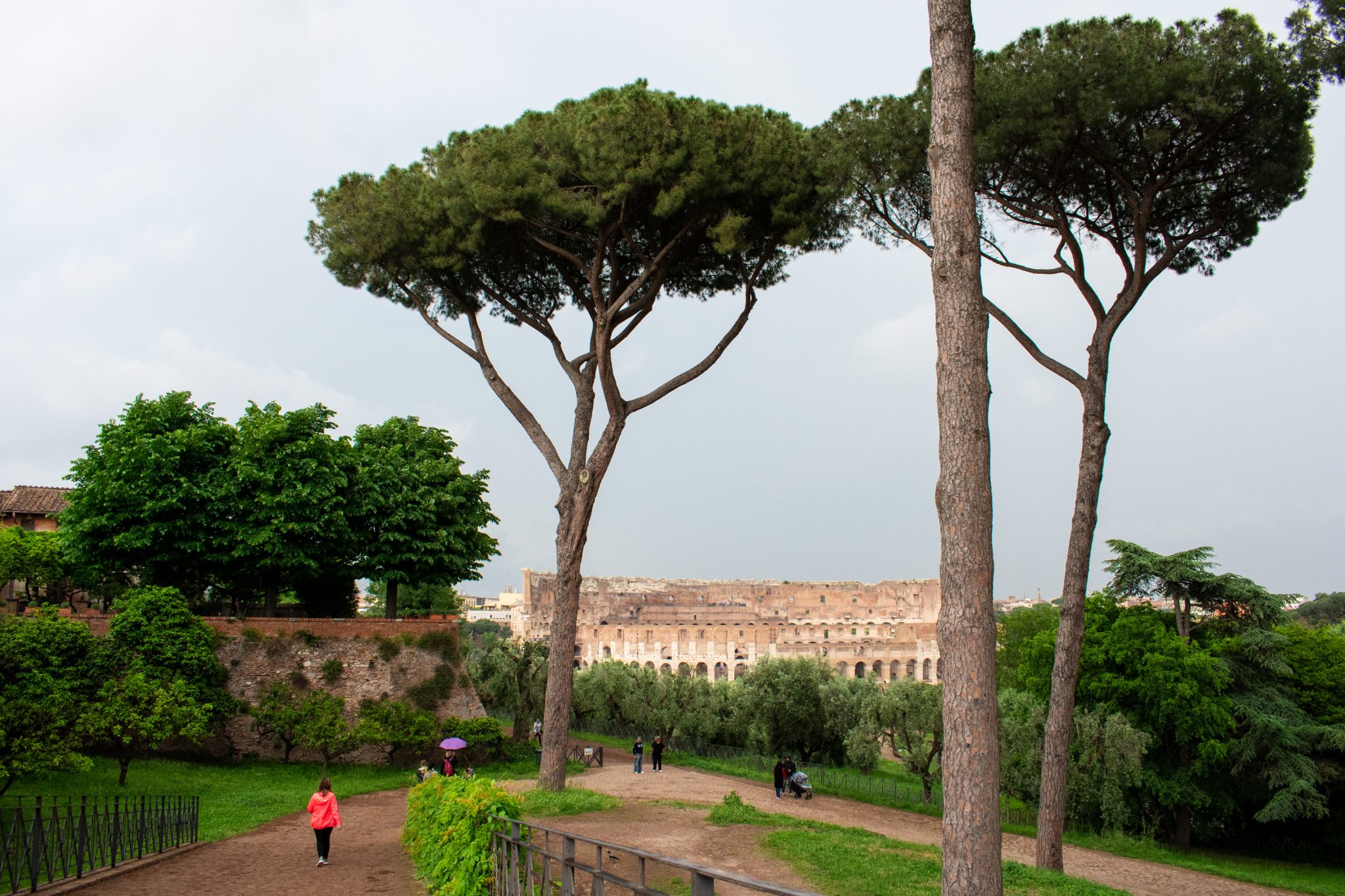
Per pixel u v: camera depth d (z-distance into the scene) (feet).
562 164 78.28
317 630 127.34
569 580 82.33
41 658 100.58
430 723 122.11
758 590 465.06
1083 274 73.10
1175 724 110.42
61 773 90.53
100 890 49.11
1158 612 123.95
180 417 128.98
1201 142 66.85
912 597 460.96
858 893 48.11
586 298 92.32
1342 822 116.16
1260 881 87.86
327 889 51.26
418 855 55.88
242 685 121.08
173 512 121.70
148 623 110.11
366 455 142.20
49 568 138.00
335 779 111.04
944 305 37.58
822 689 157.38
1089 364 71.97
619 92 78.59
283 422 129.49
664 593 449.06
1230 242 75.20
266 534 122.42
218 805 89.51
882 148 73.87
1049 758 69.36
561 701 81.35
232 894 49.55
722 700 178.91
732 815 74.49
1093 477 70.54
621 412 83.66
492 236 84.79
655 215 79.25
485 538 152.05
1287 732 110.01
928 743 133.80
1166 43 65.51
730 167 76.43
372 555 136.77
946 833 34.24
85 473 122.72
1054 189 71.51
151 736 96.84
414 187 87.40
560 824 69.00
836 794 121.90
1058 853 67.97
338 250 89.10
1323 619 341.82
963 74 38.55
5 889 44.80
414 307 94.53
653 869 53.01
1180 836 114.11
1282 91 63.41
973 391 36.63
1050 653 124.67
